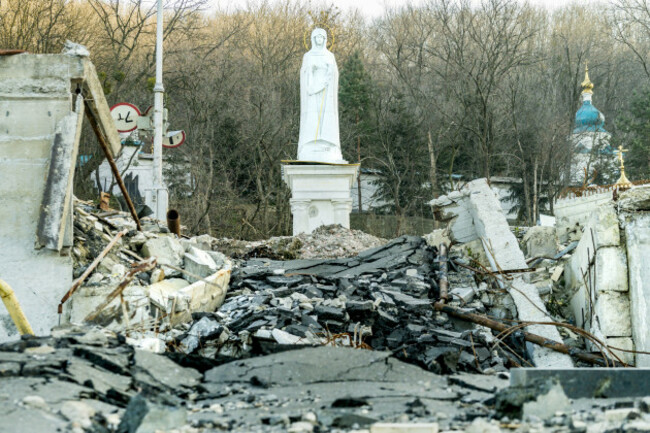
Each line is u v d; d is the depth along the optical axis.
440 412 6.29
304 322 11.67
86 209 13.73
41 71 10.64
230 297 13.51
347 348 8.80
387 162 52.00
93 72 10.98
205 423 5.88
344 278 14.30
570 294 13.74
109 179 43.09
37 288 10.31
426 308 12.90
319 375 7.85
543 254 16.11
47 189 10.30
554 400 5.97
